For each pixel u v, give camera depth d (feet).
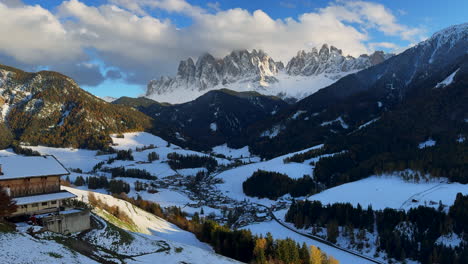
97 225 259.80
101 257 209.05
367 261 445.37
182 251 269.44
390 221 515.91
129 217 371.76
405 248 451.94
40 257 167.53
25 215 247.09
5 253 157.69
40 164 286.46
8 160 278.67
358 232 512.63
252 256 330.75
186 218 553.64
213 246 383.65
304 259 322.96
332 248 485.56
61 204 282.56
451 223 477.77
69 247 201.57
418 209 513.04
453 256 411.34
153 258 237.86
